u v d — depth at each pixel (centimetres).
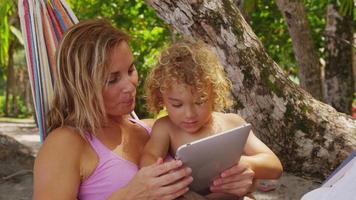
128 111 250
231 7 446
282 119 462
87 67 232
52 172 228
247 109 454
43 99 293
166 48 241
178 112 233
